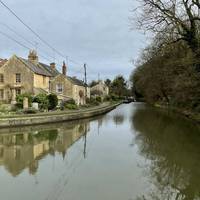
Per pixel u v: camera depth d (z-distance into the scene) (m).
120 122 30.91
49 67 55.66
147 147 16.17
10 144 17.41
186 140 18.39
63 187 9.30
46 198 8.36
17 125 24.44
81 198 8.35
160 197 8.56
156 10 20.70
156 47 24.50
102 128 25.70
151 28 21.20
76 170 11.32
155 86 51.00
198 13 20.95
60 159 13.30
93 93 97.12
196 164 12.38
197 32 21.80
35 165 12.19
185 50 25.84
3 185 9.55
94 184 9.62
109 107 52.75
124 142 17.94
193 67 23.47
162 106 60.19
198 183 9.88
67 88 51.66
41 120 26.64
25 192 8.87
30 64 43.34
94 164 12.31
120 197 8.48
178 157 13.67
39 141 18.53
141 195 8.67
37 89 41.44
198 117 27.11
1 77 41.59
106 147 16.28
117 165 12.13
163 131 22.75
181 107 40.41
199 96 26.62
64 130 24.28
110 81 127.56
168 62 30.12
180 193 8.92
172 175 10.75
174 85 31.11
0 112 28.27
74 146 16.62
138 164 12.33
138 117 36.88
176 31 21.38
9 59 41.53
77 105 47.09
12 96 41.00
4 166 12.05
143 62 57.38
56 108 37.16
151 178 10.36
